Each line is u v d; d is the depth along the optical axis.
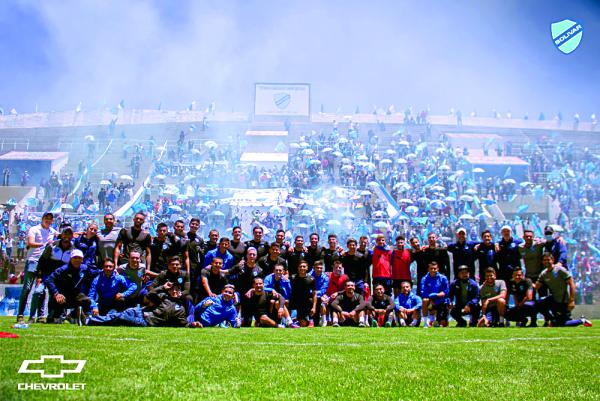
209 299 10.09
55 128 50.59
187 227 29.33
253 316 11.45
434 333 8.53
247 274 10.89
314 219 29.84
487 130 51.41
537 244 11.80
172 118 52.12
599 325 11.31
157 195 35.72
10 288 16.03
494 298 11.22
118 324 9.16
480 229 30.52
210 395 3.54
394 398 3.61
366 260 12.06
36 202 32.91
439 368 4.75
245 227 31.08
